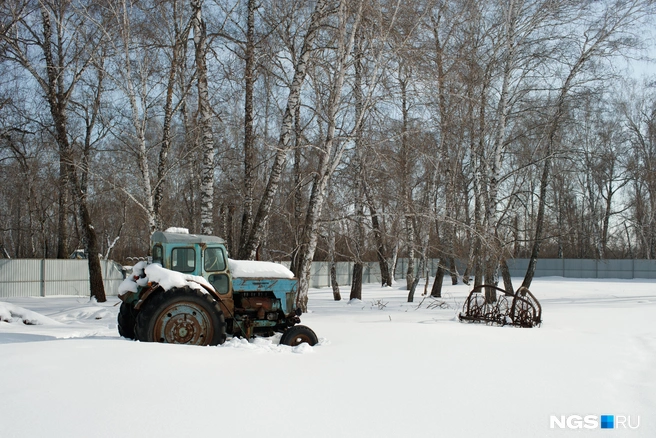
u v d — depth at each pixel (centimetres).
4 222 3938
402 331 1020
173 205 3412
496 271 1955
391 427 452
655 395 598
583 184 4406
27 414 441
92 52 1534
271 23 1528
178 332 784
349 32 1377
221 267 871
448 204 1991
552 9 1678
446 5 1464
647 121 3738
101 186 2364
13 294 2420
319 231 1644
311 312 1557
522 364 743
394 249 3425
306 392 539
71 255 3641
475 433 449
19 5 1716
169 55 1625
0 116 1934
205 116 1463
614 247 5222
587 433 463
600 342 987
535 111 1844
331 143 1402
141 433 411
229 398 502
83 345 669
